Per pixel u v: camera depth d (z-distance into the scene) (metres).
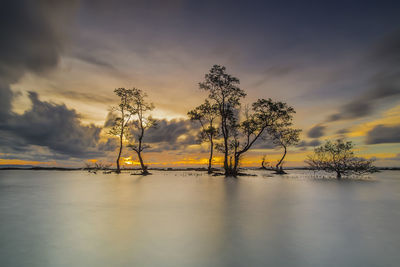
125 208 8.38
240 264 3.69
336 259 3.87
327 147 28.17
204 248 4.39
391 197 11.19
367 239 4.89
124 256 4.00
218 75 35.25
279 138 43.66
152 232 5.42
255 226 5.93
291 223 6.25
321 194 12.31
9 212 7.67
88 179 25.89
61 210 8.00
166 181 22.75
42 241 4.77
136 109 42.38
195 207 8.61
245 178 28.38
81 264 3.67
